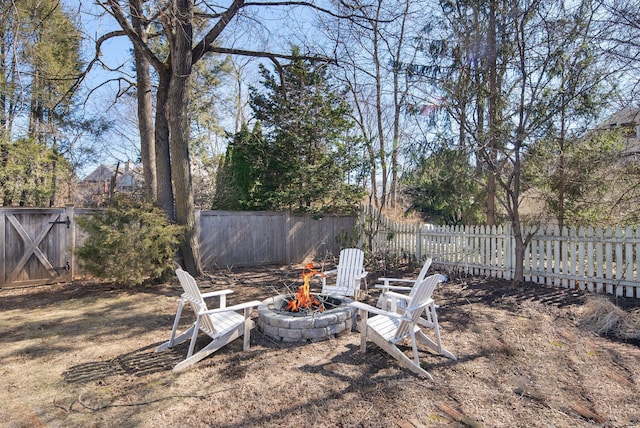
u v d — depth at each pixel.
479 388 3.21
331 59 9.32
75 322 5.19
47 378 3.45
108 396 3.11
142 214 6.97
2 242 7.04
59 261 7.59
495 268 7.71
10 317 5.43
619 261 5.92
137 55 9.04
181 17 7.16
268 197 11.62
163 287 7.38
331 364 3.68
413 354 3.88
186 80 7.66
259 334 4.54
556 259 6.74
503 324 4.89
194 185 16.38
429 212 12.86
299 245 11.02
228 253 9.81
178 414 2.82
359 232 11.16
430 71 7.42
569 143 7.02
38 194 11.91
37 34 10.26
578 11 6.33
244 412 2.84
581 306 5.50
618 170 6.89
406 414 2.80
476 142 6.88
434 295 6.56
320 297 5.23
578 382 3.31
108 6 7.32
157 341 4.43
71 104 13.01
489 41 6.82
